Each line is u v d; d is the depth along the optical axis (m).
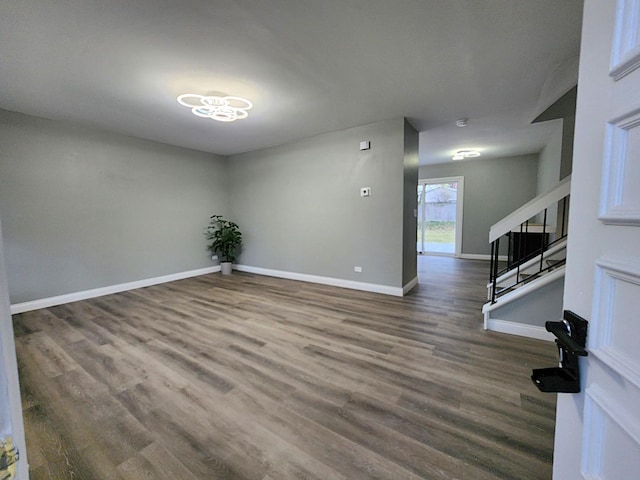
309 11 1.77
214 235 5.57
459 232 7.13
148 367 2.17
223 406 1.73
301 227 4.82
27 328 2.93
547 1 1.69
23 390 1.90
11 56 2.20
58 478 1.27
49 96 2.92
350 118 3.68
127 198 4.38
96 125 3.86
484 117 3.69
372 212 4.03
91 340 2.63
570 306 0.63
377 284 4.09
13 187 3.37
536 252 3.42
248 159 5.46
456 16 1.82
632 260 0.47
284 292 4.19
